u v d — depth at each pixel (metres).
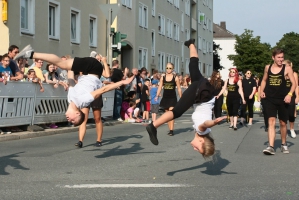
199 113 6.77
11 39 18.97
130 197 5.84
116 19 31.56
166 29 46.56
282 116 9.91
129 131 15.13
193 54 7.37
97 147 10.84
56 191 6.15
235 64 68.44
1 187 6.38
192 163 8.53
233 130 15.76
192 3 60.50
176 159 9.02
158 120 6.93
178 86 14.27
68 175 7.27
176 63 51.25
